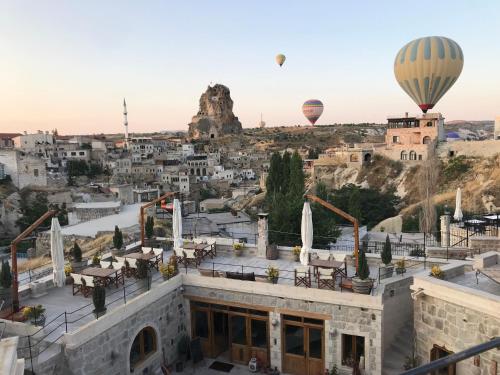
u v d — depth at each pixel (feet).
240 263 85.35
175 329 74.02
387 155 347.77
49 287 74.54
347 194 244.63
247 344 73.00
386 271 73.46
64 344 52.90
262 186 411.54
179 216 91.56
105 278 70.95
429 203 169.68
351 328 64.69
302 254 80.23
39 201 291.17
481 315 50.37
